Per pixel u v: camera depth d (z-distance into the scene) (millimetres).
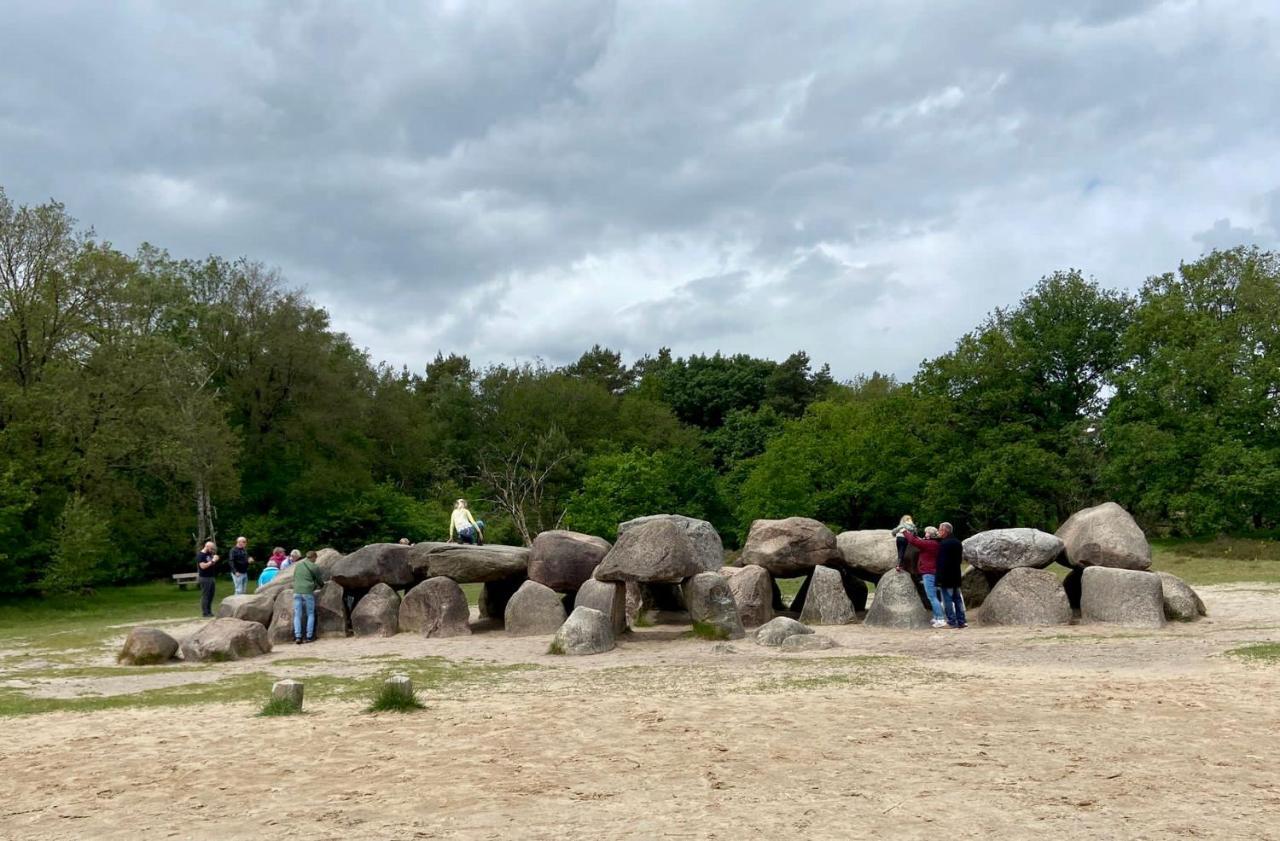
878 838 5906
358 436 56719
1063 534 20781
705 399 82625
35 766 8477
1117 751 8086
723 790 7094
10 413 32156
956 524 49656
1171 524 45344
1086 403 50219
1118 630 17484
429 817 6570
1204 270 46969
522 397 70250
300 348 50531
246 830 6383
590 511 52969
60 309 34531
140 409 35188
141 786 7664
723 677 13000
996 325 52438
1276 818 6211
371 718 10383
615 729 9438
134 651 16750
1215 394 42562
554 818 6469
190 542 44938
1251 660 13078
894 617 19156
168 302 48938
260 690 13164
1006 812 6410
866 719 9633
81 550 30953
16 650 19219
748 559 22047
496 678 13797
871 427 51938
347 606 21656
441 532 53469
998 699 10602
